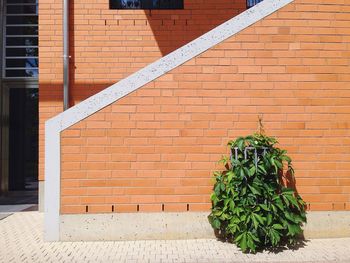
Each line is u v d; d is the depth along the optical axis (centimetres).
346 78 677
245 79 665
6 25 1270
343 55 679
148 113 656
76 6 912
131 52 913
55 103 909
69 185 648
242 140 623
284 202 620
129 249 612
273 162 611
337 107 673
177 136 657
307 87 671
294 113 668
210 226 655
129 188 652
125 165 652
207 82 662
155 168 654
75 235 648
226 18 921
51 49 912
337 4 682
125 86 657
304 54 673
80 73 909
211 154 657
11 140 1274
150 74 660
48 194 647
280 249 612
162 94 658
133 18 917
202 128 659
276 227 597
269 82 668
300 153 666
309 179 665
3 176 1247
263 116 664
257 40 670
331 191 666
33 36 1279
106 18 914
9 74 1264
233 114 662
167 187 654
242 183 611
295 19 676
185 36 919
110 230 649
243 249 586
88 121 651
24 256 587
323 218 663
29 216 884
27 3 1283
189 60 663
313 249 612
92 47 911
